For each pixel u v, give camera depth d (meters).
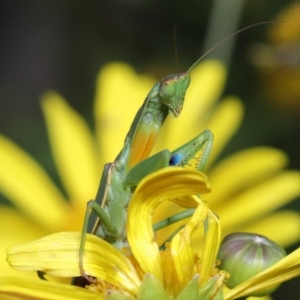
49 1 0.60
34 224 0.37
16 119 0.47
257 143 0.44
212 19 0.41
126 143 0.34
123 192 0.34
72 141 0.39
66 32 0.59
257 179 0.37
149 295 0.31
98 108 0.39
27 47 0.60
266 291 0.32
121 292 0.32
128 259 0.32
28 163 0.38
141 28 0.56
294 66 0.42
